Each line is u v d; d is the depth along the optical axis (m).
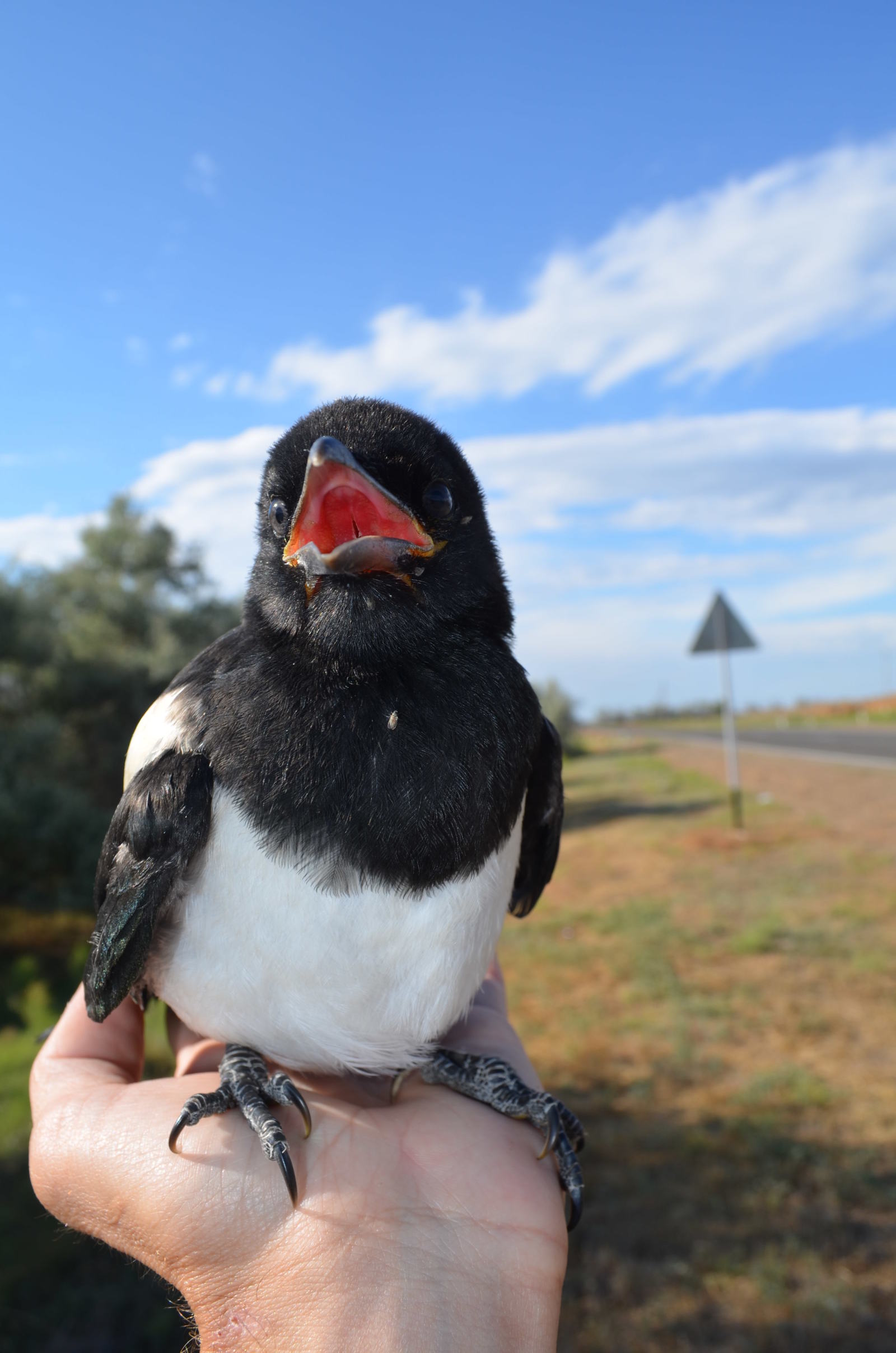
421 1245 0.16
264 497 0.21
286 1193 0.17
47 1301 0.41
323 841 0.17
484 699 0.18
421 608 0.19
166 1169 0.17
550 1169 0.19
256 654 0.19
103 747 1.59
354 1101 0.21
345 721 0.17
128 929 0.18
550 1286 0.17
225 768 0.17
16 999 0.71
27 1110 0.52
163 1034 0.60
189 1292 0.17
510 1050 0.22
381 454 0.19
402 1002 0.18
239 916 0.17
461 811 0.17
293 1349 0.16
